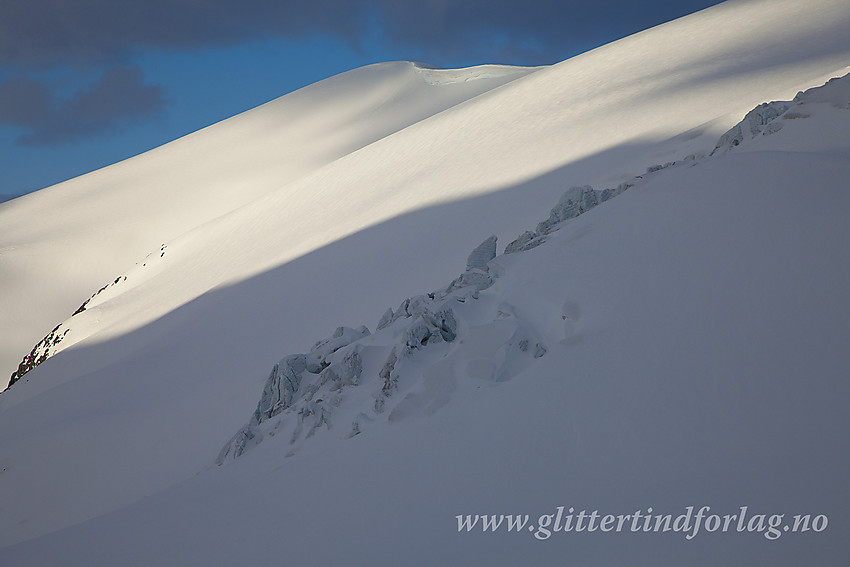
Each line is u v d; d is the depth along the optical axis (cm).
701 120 5844
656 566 932
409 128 11950
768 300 1434
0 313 15938
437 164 9088
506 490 1221
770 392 1216
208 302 8450
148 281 11869
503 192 6712
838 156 1936
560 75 10400
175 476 3844
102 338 9294
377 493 1370
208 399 5219
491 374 1708
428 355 2083
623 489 1122
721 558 911
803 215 1644
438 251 6147
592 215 2312
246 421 4147
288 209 10850
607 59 10188
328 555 1182
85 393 6956
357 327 5516
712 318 1461
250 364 5841
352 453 1639
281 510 1449
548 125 8269
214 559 1292
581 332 1667
